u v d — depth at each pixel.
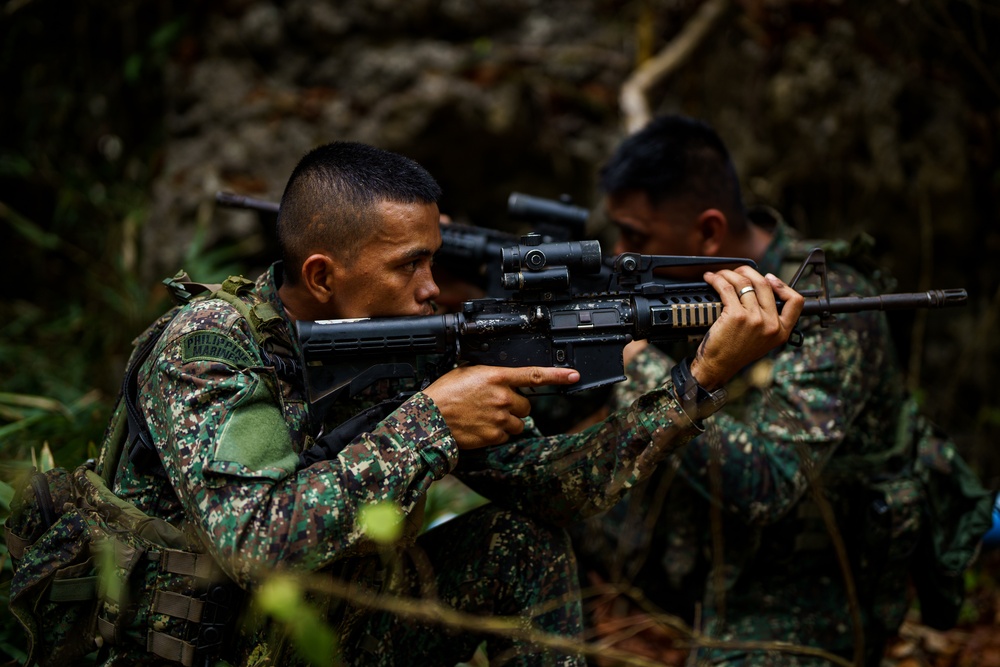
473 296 2.68
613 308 1.91
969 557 2.46
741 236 2.56
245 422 1.69
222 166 4.15
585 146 4.39
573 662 2.02
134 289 3.78
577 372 1.86
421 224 1.84
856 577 2.40
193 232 4.07
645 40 4.30
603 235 4.29
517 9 4.46
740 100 4.16
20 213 4.55
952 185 3.88
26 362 3.73
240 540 1.60
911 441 2.46
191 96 4.25
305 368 1.82
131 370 1.91
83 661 2.02
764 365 2.36
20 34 4.52
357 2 4.27
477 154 4.32
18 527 1.86
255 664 1.78
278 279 2.00
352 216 1.81
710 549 2.46
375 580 1.99
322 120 4.21
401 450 1.71
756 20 4.11
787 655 2.34
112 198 4.46
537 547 2.05
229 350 1.76
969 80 3.92
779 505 2.24
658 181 2.47
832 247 2.46
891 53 3.91
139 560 1.73
